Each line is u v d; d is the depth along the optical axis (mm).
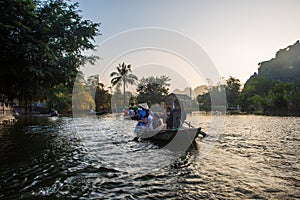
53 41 13906
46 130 13680
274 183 4488
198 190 4137
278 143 8977
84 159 6266
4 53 12180
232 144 8695
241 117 29500
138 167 5473
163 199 3762
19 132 12680
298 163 5941
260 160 6227
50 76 13805
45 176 4895
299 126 16344
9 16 10859
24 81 14531
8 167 5574
